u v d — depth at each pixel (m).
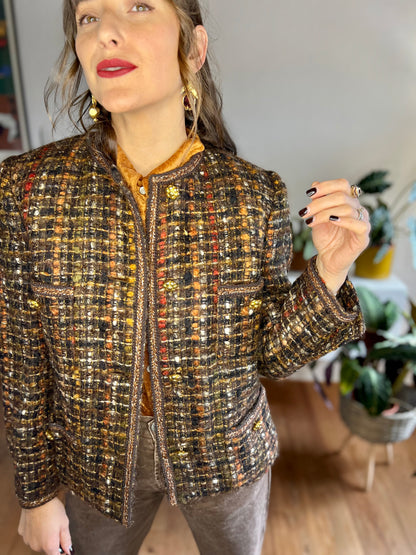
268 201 0.72
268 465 0.82
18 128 2.55
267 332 0.74
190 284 0.68
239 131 2.51
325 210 0.61
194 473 0.75
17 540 1.54
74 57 0.71
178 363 0.69
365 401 1.79
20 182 0.67
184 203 0.68
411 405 1.92
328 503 1.79
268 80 2.42
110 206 0.67
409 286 2.63
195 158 0.70
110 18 0.59
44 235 0.65
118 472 0.72
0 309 0.71
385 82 2.38
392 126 2.44
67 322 0.67
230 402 0.73
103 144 0.72
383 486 1.89
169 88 0.64
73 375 0.70
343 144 2.49
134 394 0.68
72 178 0.67
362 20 2.29
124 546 0.87
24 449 0.74
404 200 2.53
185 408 0.71
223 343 0.70
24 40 2.43
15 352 0.71
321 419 2.31
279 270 0.74
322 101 2.43
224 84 2.43
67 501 0.85
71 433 0.74
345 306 0.70
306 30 2.33
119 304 0.67
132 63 0.59
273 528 1.66
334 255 0.65
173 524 1.67
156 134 0.68
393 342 1.90
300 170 2.55
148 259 0.67
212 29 2.29
